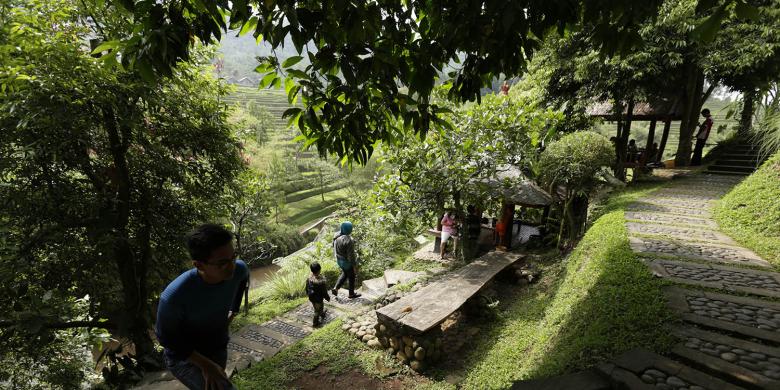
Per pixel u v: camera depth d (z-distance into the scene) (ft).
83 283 17.19
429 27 8.52
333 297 28.37
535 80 42.73
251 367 17.53
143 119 17.52
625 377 8.11
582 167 22.29
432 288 19.66
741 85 33.68
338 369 16.58
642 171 38.29
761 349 9.03
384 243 36.24
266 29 6.93
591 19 7.41
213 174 21.03
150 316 19.34
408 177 25.70
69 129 14.92
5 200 14.83
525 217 38.22
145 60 6.67
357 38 6.71
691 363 8.73
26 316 11.82
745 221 19.88
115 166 17.40
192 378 6.63
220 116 20.59
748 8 5.96
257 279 58.90
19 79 12.86
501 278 24.63
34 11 14.73
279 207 79.97
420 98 8.36
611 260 15.92
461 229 30.86
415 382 15.39
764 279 13.28
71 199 16.22
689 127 41.22
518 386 9.07
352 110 8.05
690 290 12.42
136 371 14.47
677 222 21.81
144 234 19.13
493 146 24.45
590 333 10.70
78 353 18.88
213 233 5.95
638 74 30.30
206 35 7.03
